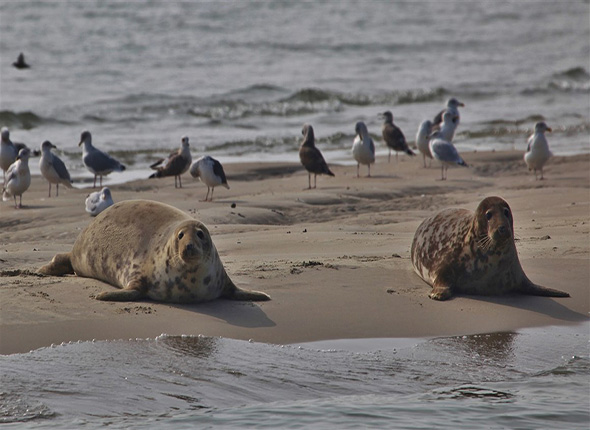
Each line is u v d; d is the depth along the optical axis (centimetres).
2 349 1888
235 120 8050
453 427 1599
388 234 3403
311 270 2623
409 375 1858
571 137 7375
